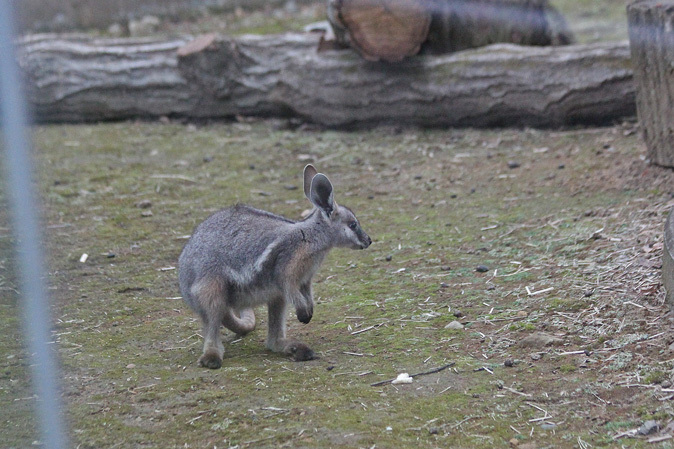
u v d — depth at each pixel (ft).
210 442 23.03
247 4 87.66
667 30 39.55
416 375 26.66
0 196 39.27
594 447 21.93
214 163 52.42
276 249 28.53
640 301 29.81
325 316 32.32
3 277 36.11
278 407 24.77
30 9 77.00
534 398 24.68
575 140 50.01
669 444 21.62
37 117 61.26
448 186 46.32
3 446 23.22
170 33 79.51
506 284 33.53
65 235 41.96
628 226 36.78
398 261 37.40
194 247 29.07
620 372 25.64
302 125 58.23
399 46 52.60
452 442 22.58
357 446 22.45
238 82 57.98
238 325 30.73
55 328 31.83
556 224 38.88
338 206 29.96
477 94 52.65
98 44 61.11
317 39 57.21
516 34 56.13
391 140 54.29
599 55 50.26
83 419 24.56
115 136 58.29
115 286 36.19
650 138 42.47
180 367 28.12
